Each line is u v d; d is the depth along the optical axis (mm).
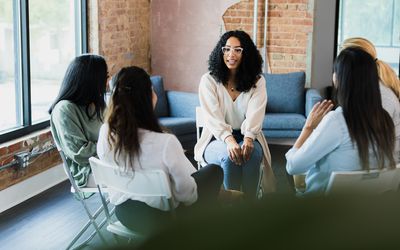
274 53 7098
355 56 2420
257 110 3830
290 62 7086
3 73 4820
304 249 201
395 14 7586
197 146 4004
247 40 3844
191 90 7324
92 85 3420
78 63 3436
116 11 6410
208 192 2836
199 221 210
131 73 2617
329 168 2555
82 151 3318
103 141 2656
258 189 3801
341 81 2441
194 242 202
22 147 4711
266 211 212
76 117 3383
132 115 2570
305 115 6652
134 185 2605
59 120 3355
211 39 7148
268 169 3943
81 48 6023
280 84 6699
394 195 239
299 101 6688
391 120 2451
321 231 204
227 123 3926
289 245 201
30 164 4844
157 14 7250
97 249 224
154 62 7363
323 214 210
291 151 2785
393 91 2871
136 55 6988
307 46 7012
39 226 4242
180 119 6184
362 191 227
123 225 2803
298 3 6930
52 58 5496
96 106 3459
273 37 7059
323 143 2486
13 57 4930
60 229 4195
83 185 3393
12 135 4777
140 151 2551
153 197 2594
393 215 211
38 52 5266
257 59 3873
